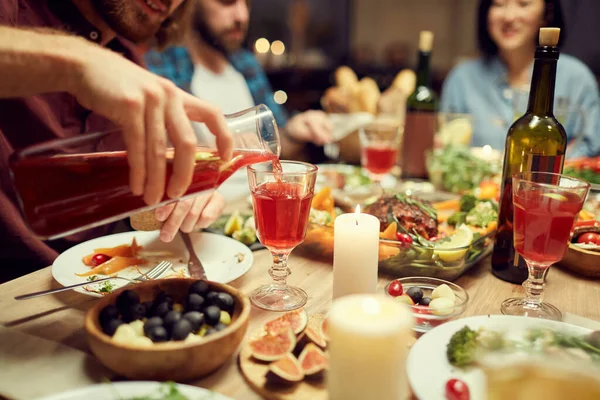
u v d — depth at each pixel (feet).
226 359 2.92
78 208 3.03
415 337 3.36
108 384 2.54
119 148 3.86
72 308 3.70
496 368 2.23
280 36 27.07
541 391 2.16
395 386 2.32
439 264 4.12
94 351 2.77
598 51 20.45
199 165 3.29
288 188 3.70
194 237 4.84
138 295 3.24
